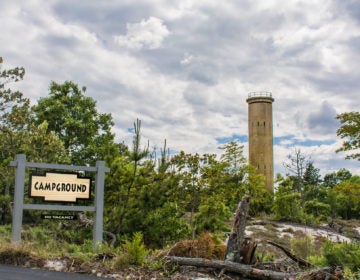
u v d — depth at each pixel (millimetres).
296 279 7301
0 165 18438
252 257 8125
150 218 13242
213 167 22219
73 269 7137
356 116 15648
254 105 65250
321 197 55375
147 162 13898
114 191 13742
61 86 34125
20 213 9625
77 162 32125
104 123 34938
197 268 7820
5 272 6711
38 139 18844
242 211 8508
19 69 19156
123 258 7488
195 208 23078
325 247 10578
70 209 10211
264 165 63625
